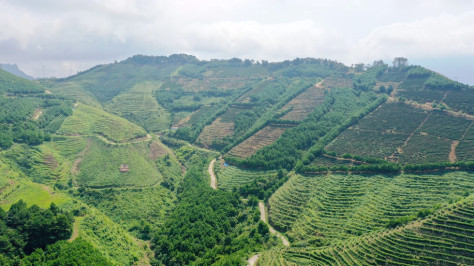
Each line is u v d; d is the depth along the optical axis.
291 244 127.69
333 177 167.88
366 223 130.62
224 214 152.50
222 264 110.62
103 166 195.25
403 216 127.81
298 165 183.75
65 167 191.00
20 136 197.88
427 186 145.25
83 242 108.88
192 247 130.12
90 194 168.25
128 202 165.12
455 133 194.25
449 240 106.25
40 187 151.38
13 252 101.12
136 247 131.75
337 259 112.88
